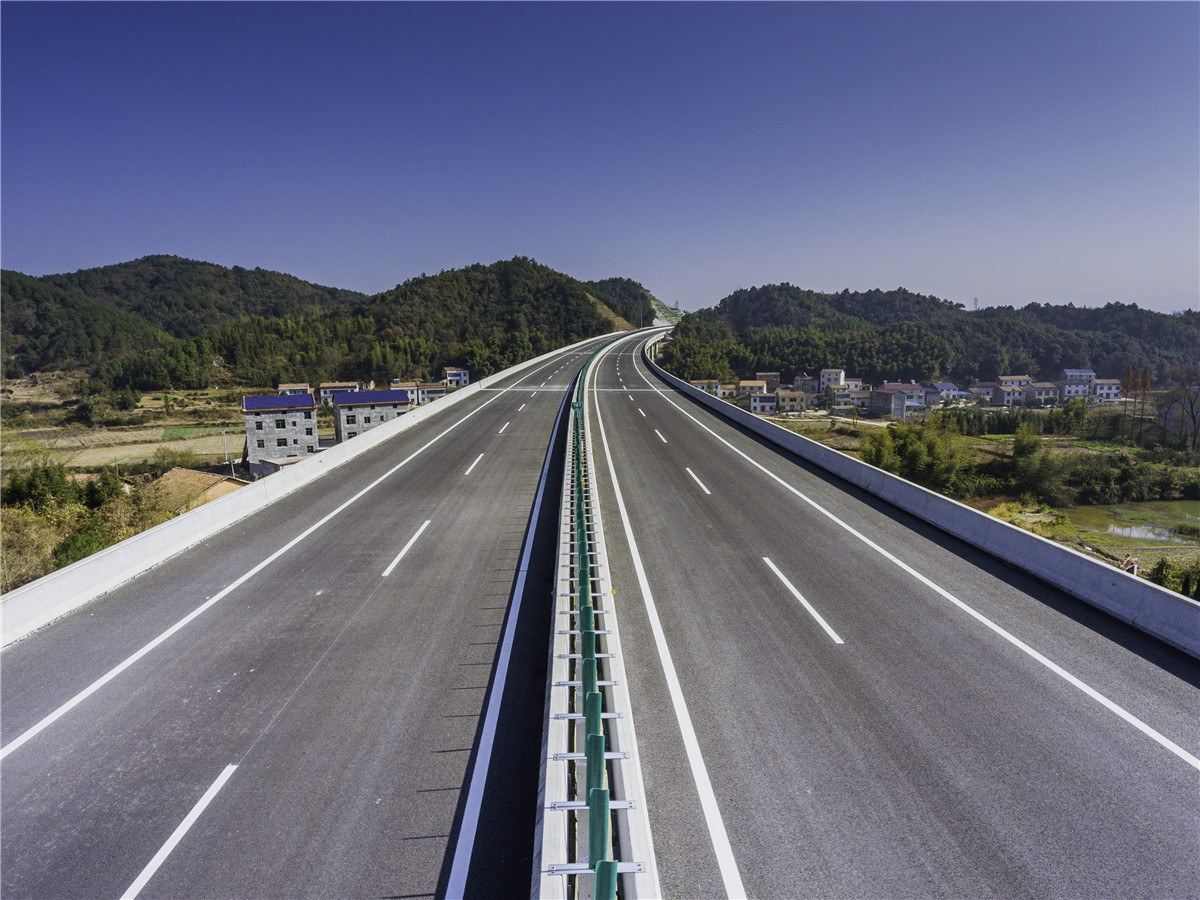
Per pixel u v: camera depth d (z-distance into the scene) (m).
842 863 5.00
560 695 6.46
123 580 11.03
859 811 5.54
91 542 15.55
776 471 18.81
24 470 28.06
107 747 6.62
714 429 26.62
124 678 7.96
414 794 5.92
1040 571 10.66
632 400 36.78
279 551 12.60
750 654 8.23
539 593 10.47
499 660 8.32
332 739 6.71
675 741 6.49
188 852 5.26
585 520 11.54
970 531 12.52
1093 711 6.95
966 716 6.87
